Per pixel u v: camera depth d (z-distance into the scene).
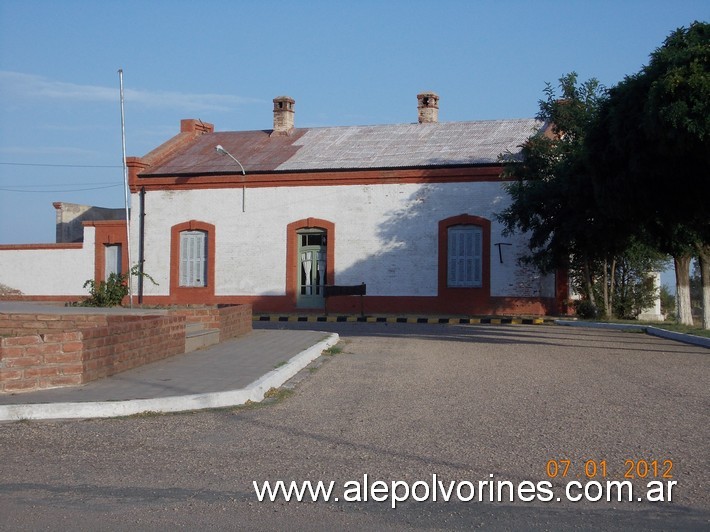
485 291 30.89
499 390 11.66
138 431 8.65
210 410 9.84
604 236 23.94
